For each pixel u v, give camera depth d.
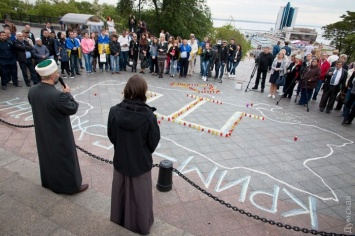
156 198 3.66
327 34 30.39
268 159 5.16
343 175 4.84
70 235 2.47
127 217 2.67
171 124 6.45
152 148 2.43
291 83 9.13
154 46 11.47
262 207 3.72
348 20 28.25
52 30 10.62
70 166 3.10
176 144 5.42
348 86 8.11
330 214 3.73
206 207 3.58
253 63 19.33
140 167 2.41
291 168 4.90
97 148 4.93
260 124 7.02
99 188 3.73
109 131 2.39
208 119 7.00
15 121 5.79
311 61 8.59
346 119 7.48
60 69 11.13
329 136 6.62
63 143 2.92
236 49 12.44
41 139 2.90
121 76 11.00
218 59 11.58
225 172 4.54
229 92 10.06
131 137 2.28
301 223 3.48
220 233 3.13
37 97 2.70
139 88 2.21
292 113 8.18
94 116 6.47
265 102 9.10
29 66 8.54
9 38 8.03
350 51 25.56
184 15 26.69
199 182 4.16
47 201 3.01
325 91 8.46
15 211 2.72
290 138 6.28
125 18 28.55
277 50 12.55
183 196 3.76
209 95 9.39
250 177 4.46
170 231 2.84
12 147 4.67
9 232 2.46
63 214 2.83
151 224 2.84
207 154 5.12
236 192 4.00
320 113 8.45
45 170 3.11
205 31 28.89
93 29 17.69
